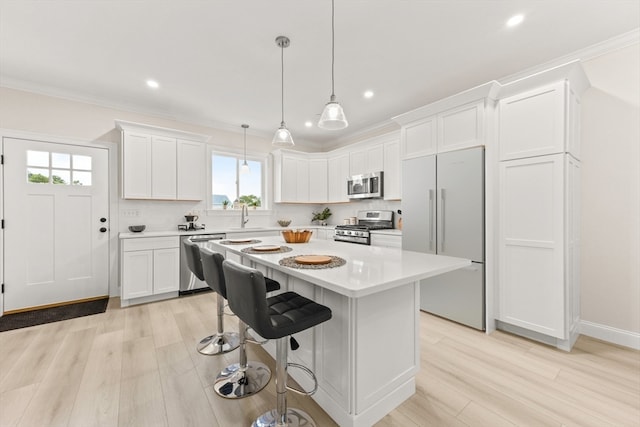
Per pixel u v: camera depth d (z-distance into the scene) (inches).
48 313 116.3
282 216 205.8
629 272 88.7
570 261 87.2
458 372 74.8
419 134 120.0
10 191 117.2
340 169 195.2
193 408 60.9
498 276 99.7
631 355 83.3
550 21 81.4
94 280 135.3
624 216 89.4
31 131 121.0
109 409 60.0
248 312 45.8
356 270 52.2
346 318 54.8
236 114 158.6
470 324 103.0
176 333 98.0
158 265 131.9
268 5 74.9
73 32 86.4
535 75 88.0
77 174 131.2
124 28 84.5
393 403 61.3
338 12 77.5
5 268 116.3
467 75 113.4
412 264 58.3
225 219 179.2
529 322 92.2
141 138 138.5
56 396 63.9
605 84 92.5
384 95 132.6
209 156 173.3
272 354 82.8
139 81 118.5
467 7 75.7
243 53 97.7
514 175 95.2
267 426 54.4
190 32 86.3
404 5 74.9
